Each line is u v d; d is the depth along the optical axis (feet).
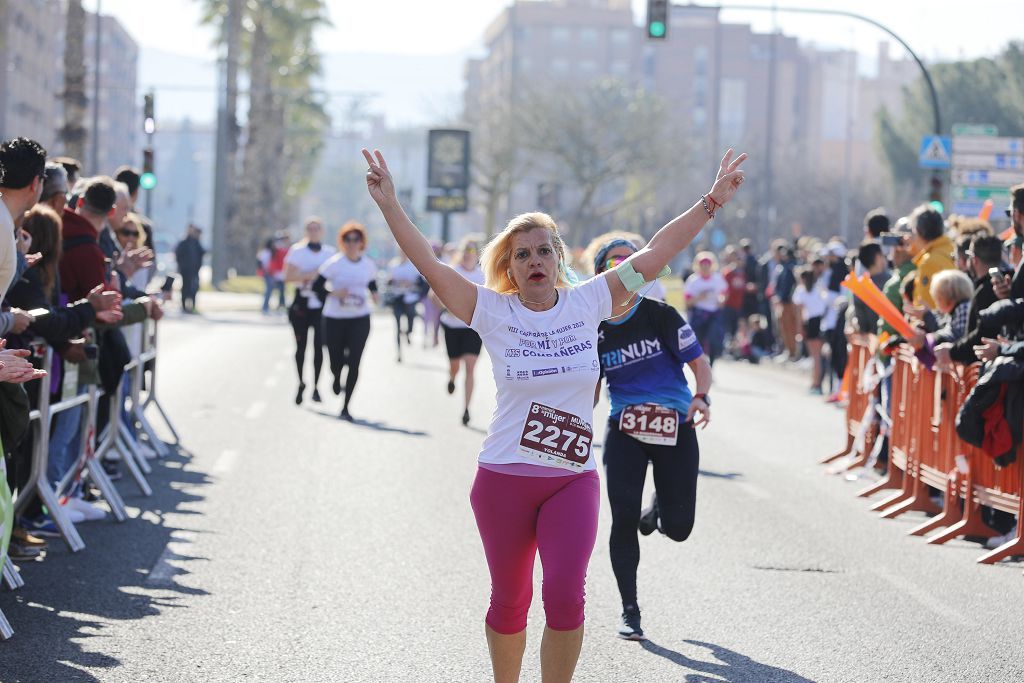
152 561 31.07
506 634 19.52
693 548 34.06
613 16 534.78
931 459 38.40
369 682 22.27
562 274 20.03
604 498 41.91
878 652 24.63
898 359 42.45
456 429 56.85
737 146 343.87
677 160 308.60
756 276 108.99
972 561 33.14
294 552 32.40
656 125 304.91
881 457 48.16
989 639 25.64
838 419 66.18
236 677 22.40
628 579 25.64
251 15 229.25
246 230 237.66
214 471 44.42
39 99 377.91
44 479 31.63
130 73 640.99
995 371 32.07
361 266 59.57
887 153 229.45
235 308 161.48
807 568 31.89
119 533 34.24
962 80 168.76
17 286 29.73
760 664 23.75
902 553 33.94
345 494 40.47
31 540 31.40
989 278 35.06
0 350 24.03
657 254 19.89
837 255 78.95
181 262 148.15
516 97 309.42
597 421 62.13
